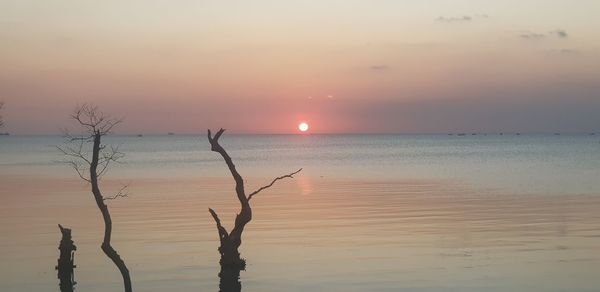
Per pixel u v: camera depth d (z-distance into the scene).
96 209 45.12
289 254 29.12
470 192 56.34
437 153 161.62
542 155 141.50
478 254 28.61
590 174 79.00
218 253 29.34
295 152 180.50
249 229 36.00
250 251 29.91
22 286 24.30
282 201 49.91
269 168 98.25
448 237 32.69
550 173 81.25
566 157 129.62
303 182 69.88
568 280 24.20
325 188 61.84
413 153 163.50
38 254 29.50
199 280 24.86
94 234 34.50
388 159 128.50
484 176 76.88
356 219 39.41
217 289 23.61
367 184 66.31
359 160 125.19
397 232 34.38
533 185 63.47
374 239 32.41
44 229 36.19
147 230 35.53
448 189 59.56
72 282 24.80
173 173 85.94
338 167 99.88
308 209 44.56
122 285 24.34
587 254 28.36
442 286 23.52
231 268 26.38
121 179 74.81
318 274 25.50
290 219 39.75
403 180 71.56
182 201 50.03
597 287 23.30
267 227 36.62
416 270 25.89
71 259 26.38
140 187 63.47
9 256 29.08
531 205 46.00
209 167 101.06
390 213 42.00
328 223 37.91
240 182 26.81
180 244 31.45
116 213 42.78
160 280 24.89
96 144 21.20
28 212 43.56
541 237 32.47
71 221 39.22
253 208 45.38
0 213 43.09
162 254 29.22
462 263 26.94
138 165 107.69
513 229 35.00
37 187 63.47
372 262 27.34
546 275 24.92
